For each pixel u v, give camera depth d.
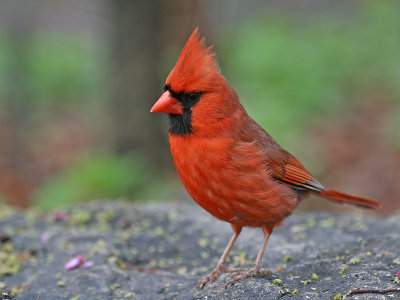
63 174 14.36
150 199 12.05
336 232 7.21
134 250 7.11
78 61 20.81
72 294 5.80
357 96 18.00
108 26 13.64
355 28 20.53
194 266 6.77
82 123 18.39
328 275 5.52
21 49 19.28
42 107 19.42
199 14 14.55
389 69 18.80
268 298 5.09
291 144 14.37
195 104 5.50
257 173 5.61
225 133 5.51
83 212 8.52
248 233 7.48
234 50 17.11
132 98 13.52
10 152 16.62
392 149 15.48
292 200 6.01
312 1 24.97
